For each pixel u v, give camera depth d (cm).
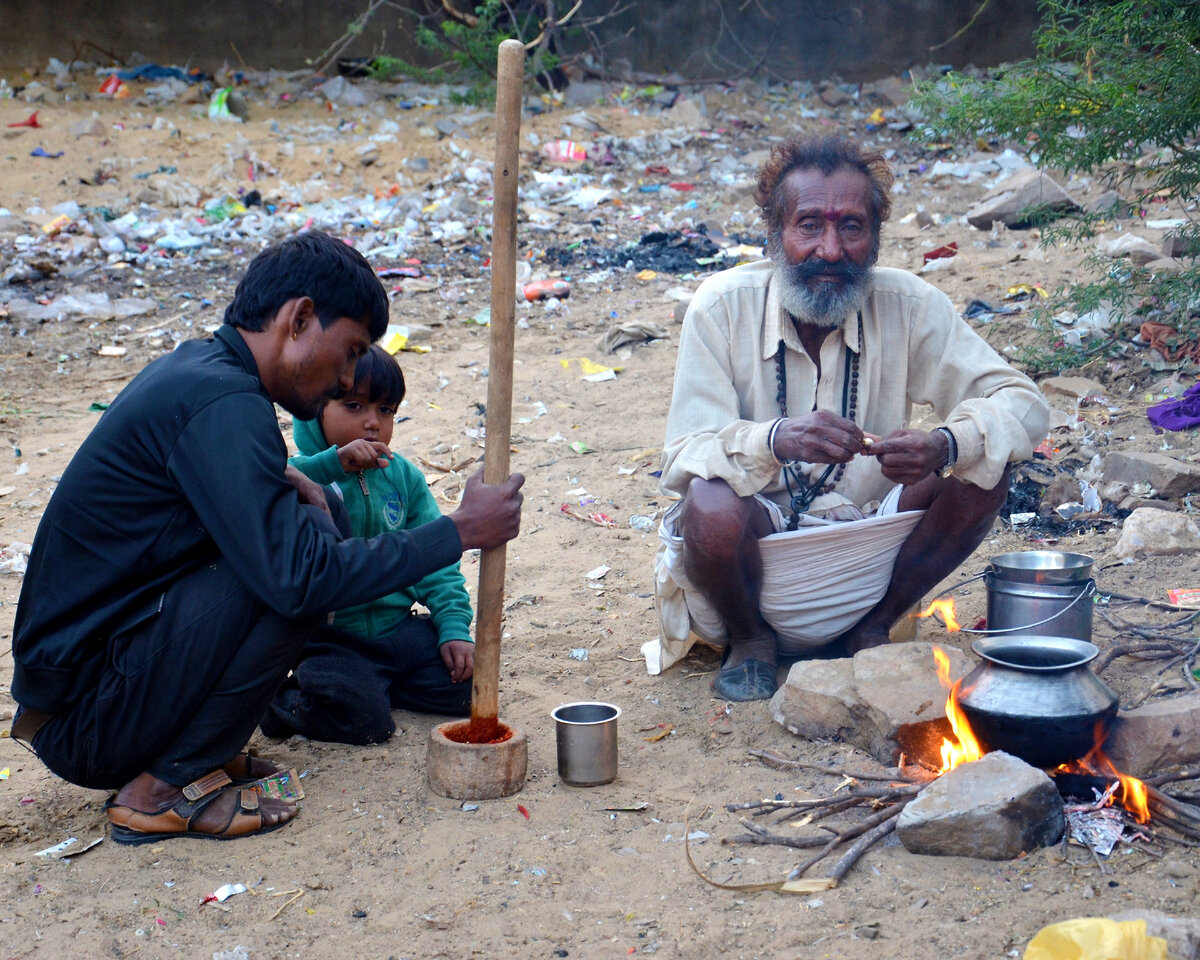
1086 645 274
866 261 321
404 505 353
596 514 517
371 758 316
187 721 266
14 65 1331
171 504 257
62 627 262
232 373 257
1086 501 471
